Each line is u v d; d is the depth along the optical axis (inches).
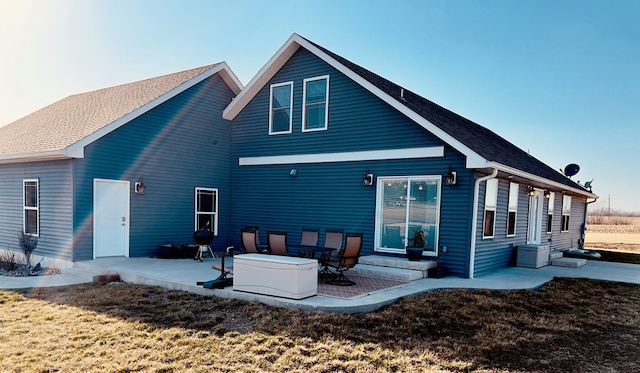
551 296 303.1
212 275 331.3
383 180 404.8
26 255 408.5
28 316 231.0
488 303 272.2
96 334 201.3
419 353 186.1
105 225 408.2
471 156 335.9
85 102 564.7
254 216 509.0
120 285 320.5
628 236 1224.8
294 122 474.0
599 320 248.2
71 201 380.8
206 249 470.6
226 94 534.9
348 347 189.0
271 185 493.7
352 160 424.5
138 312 240.8
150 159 445.7
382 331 213.8
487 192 389.1
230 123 537.0
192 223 491.8
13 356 173.0
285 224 477.7
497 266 418.3
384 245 402.3
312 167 456.8
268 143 497.4
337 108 437.1
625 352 196.7
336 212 435.2
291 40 457.7
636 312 269.1
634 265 512.4
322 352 183.3
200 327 214.4
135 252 431.2
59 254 393.7
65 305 254.7
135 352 179.5
